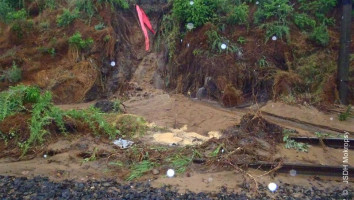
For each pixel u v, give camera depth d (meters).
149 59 12.66
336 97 10.48
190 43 11.67
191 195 5.42
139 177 6.11
